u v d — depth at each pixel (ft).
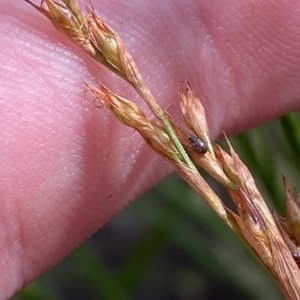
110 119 0.18
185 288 0.40
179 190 0.27
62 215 0.18
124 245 0.43
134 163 0.19
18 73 0.18
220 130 0.21
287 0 0.20
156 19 0.19
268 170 0.20
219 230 0.27
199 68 0.20
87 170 0.18
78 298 0.39
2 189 0.17
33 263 0.19
